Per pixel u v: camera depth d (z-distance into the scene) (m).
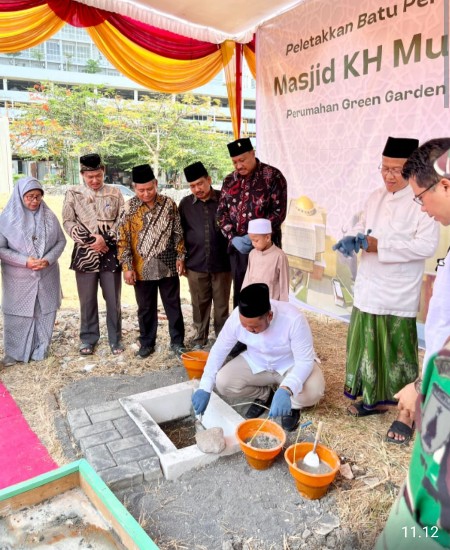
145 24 4.88
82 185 3.99
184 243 4.07
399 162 2.66
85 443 2.72
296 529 2.18
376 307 2.85
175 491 2.44
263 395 3.24
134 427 2.88
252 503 2.34
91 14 4.52
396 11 3.71
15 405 3.32
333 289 4.78
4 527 2.00
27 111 16.41
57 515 2.06
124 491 2.43
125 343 4.45
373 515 2.24
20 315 3.92
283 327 2.85
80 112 16.20
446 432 0.89
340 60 4.25
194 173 3.85
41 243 3.87
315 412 3.17
